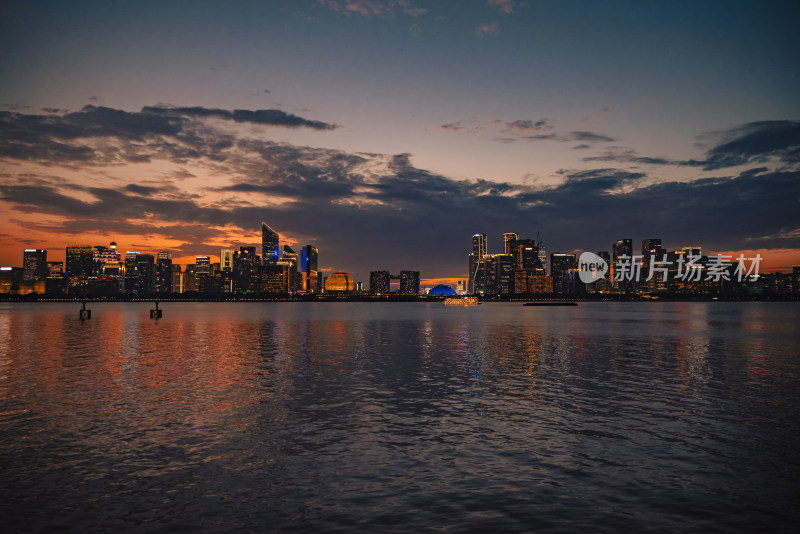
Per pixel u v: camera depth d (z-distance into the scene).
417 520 13.17
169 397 28.41
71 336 72.25
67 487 15.33
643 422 23.03
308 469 16.88
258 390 30.58
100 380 34.06
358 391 30.38
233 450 18.86
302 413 24.69
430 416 24.16
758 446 19.36
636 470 16.77
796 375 36.81
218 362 43.66
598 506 13.98
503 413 24.78
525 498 14.53
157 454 18.39
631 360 45.69
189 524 12.96
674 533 12.46
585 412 25.02
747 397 28.77
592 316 163.50
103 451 18.72
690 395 29.31
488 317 155.00
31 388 31.08
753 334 79.12
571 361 45.12
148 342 63.00
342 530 12.65
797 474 16.36
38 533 12.48
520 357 47.91
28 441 19.91
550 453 18.55
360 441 20.05
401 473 16.52
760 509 13.77
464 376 36.22
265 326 100.00
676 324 110.62
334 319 136.50
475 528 12.73
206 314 175.50
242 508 13.89
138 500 14.40
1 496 14.66
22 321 117.50
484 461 17.67
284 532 12.55
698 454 18.41
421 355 49.53
